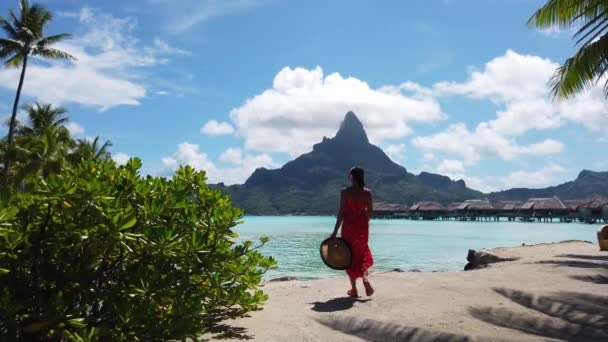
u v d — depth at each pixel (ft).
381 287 18.74
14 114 97.19
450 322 12.60
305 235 122.72
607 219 197.88
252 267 14.53
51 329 8.22
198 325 9.84
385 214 323.37
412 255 65.26
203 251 10.41
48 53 100.12
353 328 12.69
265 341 11.39
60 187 8.32
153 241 9.50
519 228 166.30
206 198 12.64
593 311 13.58
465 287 17.52
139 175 11.14
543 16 34.88
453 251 72.18
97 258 9.54
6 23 98.12
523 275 20.89
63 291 8.84
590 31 32.55
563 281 18.92
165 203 10.62
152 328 9.10
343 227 16.90
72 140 118.52
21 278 8.67
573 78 33.63
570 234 121.60
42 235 8.75
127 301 9.30
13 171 92.32
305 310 14.76
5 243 8.05
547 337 11.42
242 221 12.00
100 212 8.80
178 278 10.09
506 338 11.12
